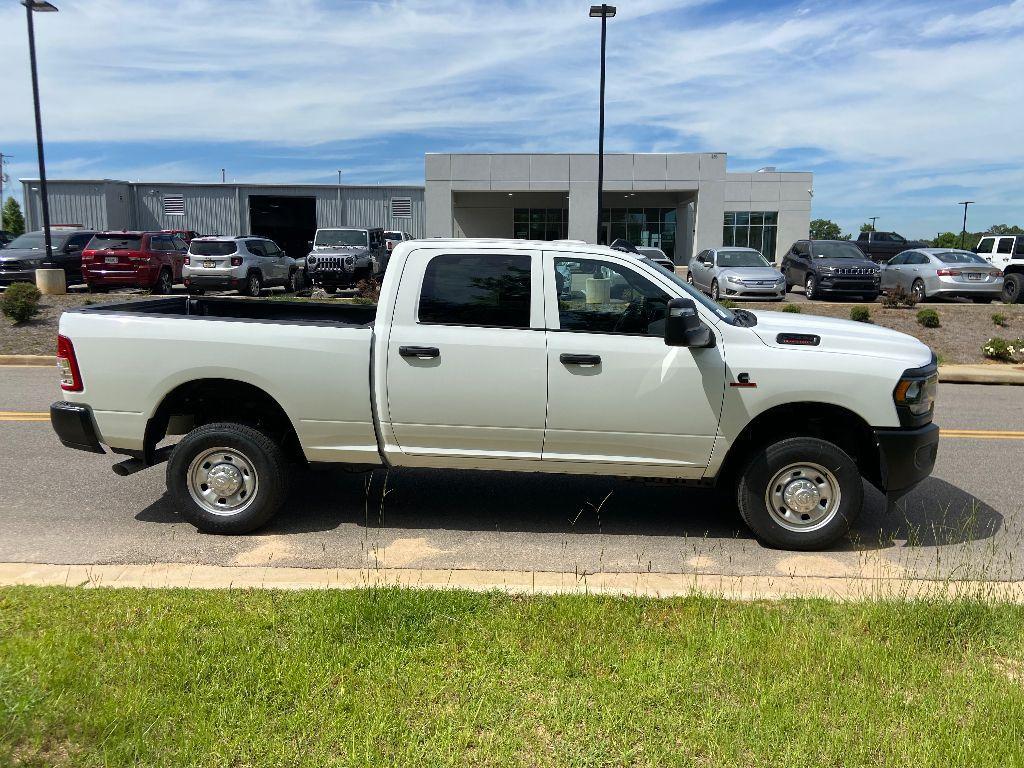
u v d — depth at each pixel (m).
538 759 2.64
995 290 20.75
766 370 4.78
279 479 5.12
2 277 21.66
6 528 5.28
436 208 38.91
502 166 38.56
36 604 3.69
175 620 3.51
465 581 4.20
